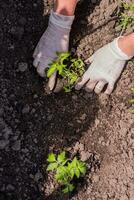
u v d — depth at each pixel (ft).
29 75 5.22
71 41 5.41
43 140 5.08
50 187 4.94
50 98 5.21
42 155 5.03
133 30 5.56
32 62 5.26
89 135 5.18
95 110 5.27
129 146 5.21
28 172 4.95
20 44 5.30
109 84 5.22
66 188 4.80
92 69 5.19
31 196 4.89
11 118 5.06
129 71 5.44
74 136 5.15
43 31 5.40
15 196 4.85
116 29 5.56
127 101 5.35
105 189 5.04
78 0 5.56
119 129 5.25
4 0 5.40
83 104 5.27
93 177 5.05
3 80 5.16
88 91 5.29
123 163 5.15
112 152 5.17
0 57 5.22
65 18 5.07
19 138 5.02
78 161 4.95
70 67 5.27
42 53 5.16
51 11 5.28
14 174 4.91
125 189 5.06
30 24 5.39
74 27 5.46
